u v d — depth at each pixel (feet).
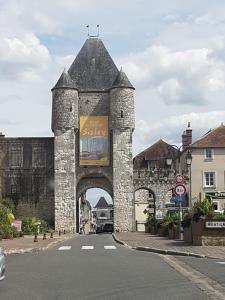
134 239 117.60
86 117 233.76
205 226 82.94
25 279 44.34
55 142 228.43
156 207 234.17
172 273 47.98
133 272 48.98
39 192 232.12
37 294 36.32
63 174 226.79
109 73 242.17
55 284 41.19
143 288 38.78
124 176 227.40
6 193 232.12
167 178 235.20
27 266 55.57
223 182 216.54
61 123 228.22
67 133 228.22
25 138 234.58
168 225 124.67
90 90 235.61
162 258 64.59
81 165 230.68
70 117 228.63
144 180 235.40
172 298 34.24
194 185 216.74
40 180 232.94
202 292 36.42
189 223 91.40
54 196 227.40
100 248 89.15
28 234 169.99
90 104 234.99
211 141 219.20
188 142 241.96
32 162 233.76
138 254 72.69
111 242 115.03
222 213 85.81
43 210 231.30
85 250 83.30
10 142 234.79
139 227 257.34
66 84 230.07
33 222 179.32
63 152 227.40
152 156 260.83
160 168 246.27
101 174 232.12
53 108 231.30
